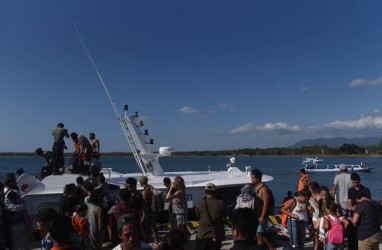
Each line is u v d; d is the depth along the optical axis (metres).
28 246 9.66
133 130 13.46
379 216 7.13
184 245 4.39
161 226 11.54
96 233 7.14
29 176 10.62
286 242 10.06
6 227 7.86
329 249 7.23
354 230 7.91
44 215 4.65
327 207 7.41
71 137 12.39
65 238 4.03
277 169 89.06
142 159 13.55
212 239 6.74
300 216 8.62
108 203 8.94
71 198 6.60
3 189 8.33
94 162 11.91
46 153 12.63
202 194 12.23
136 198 7.55
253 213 4.04
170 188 9.29
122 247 4.47
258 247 3.88
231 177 13.43
